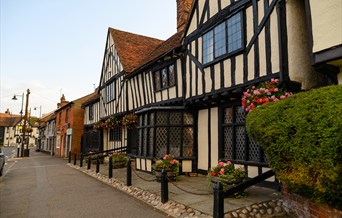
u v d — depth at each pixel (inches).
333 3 173.2
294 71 224.4
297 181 142.1
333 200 129.6
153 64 449.7
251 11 265.7
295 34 230.2
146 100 480.1
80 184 367.2
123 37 668.1
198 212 197.5
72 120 943.7
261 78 247.6
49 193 311.0
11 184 386.3
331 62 179.9
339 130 114.7
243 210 189.5
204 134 358.9
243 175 235.3
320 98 133.2
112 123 589.0
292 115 142.8
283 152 148.4
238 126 300.5
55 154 1195.9
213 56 315.0
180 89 383.2
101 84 727.7
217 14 311.7
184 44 377.7
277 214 189.3
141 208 234.2
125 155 524.4
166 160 331.0
